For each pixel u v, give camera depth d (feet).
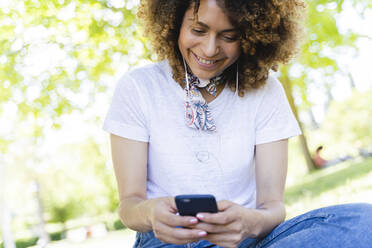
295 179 48.60
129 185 5.85
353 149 68.59
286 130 6.17
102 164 76.28
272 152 6.13
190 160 5.88
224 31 5.40
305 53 26.55
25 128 24.35
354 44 29.37
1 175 53.57
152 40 6.41
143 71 6.24
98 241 27.71
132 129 5.92
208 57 5.52
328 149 71.15
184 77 5.99
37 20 19.38
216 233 4.91
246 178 6.10
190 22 5.47
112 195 81.51
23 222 81.20
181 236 4.78
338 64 30.58
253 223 5.03
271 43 6.04
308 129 77.51
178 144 5.90
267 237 5.38
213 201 4.64
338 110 69.46
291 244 4.82
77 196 82.53
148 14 6.26
